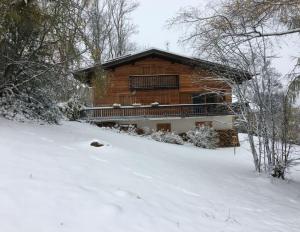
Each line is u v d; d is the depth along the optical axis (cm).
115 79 3381
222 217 814
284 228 833
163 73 3394
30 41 1379
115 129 2705
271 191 1305
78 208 629
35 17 1291
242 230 752
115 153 1164
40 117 1517
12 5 1252
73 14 1363
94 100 3316
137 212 681
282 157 1591
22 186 658
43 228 534
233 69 1656
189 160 1623
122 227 606
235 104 1778
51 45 1394
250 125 1659
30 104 1466
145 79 3397
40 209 591
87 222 589
